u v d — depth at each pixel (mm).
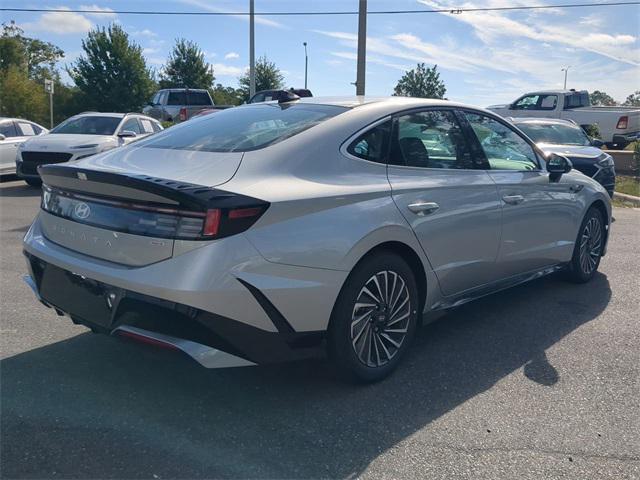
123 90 41062
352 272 3453
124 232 3172
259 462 2896
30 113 32938
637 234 8773
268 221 3105
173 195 2980
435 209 3934
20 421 3205
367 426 3246
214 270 2955
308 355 3371
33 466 2811
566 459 2971
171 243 3016
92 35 40719
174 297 2959
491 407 3480
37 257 3670
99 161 3701
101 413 3314
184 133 4043
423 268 3922
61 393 3533
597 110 20969
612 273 6438
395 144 3943
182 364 3963
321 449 3020
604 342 4492
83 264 3326
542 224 5039
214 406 3428
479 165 4508
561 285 5961
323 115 3877
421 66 38938
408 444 3078
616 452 3041
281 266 3131
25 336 4379
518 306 5301
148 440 3057
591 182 5820
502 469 2881
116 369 3871
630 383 3818
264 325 3141
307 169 3461
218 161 3426
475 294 4520
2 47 50969
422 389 3693
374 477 2803
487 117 4805
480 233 4324
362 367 3619
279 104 4297
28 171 11938
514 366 4055
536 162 5172
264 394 3582
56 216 3623
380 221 3543
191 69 46812
